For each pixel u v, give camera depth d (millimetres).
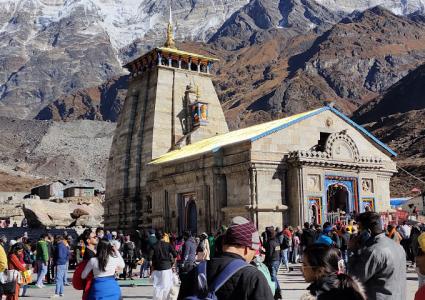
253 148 42125
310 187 42531
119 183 63875
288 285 25500
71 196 130375
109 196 66562
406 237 31469
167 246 18641
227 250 7422
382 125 167000
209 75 68250
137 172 62688
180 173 48469
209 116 66438
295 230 40594
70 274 37938
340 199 45906
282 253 32156
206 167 45375
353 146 44531
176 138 63031
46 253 29531
